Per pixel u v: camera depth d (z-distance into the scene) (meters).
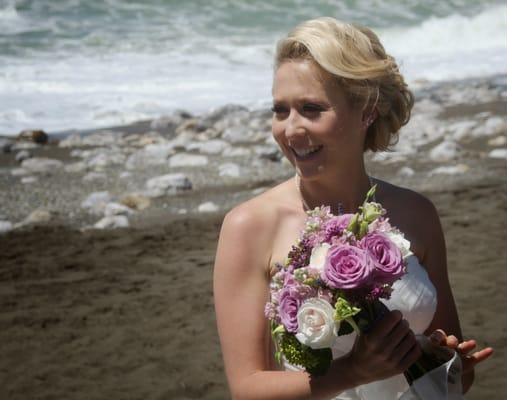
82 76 21.02
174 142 15.79
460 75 21.86
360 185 3.19
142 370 6.70
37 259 9.45
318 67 2.93
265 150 14.28
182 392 6.30
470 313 7.38
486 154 13.38
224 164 13.54
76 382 6.53
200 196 12.00
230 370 2.96
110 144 15.80
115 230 10.49
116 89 20.09
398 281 3.07
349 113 2.98
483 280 8.14
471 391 6.02
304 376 2.79
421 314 3.10
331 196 3.14
